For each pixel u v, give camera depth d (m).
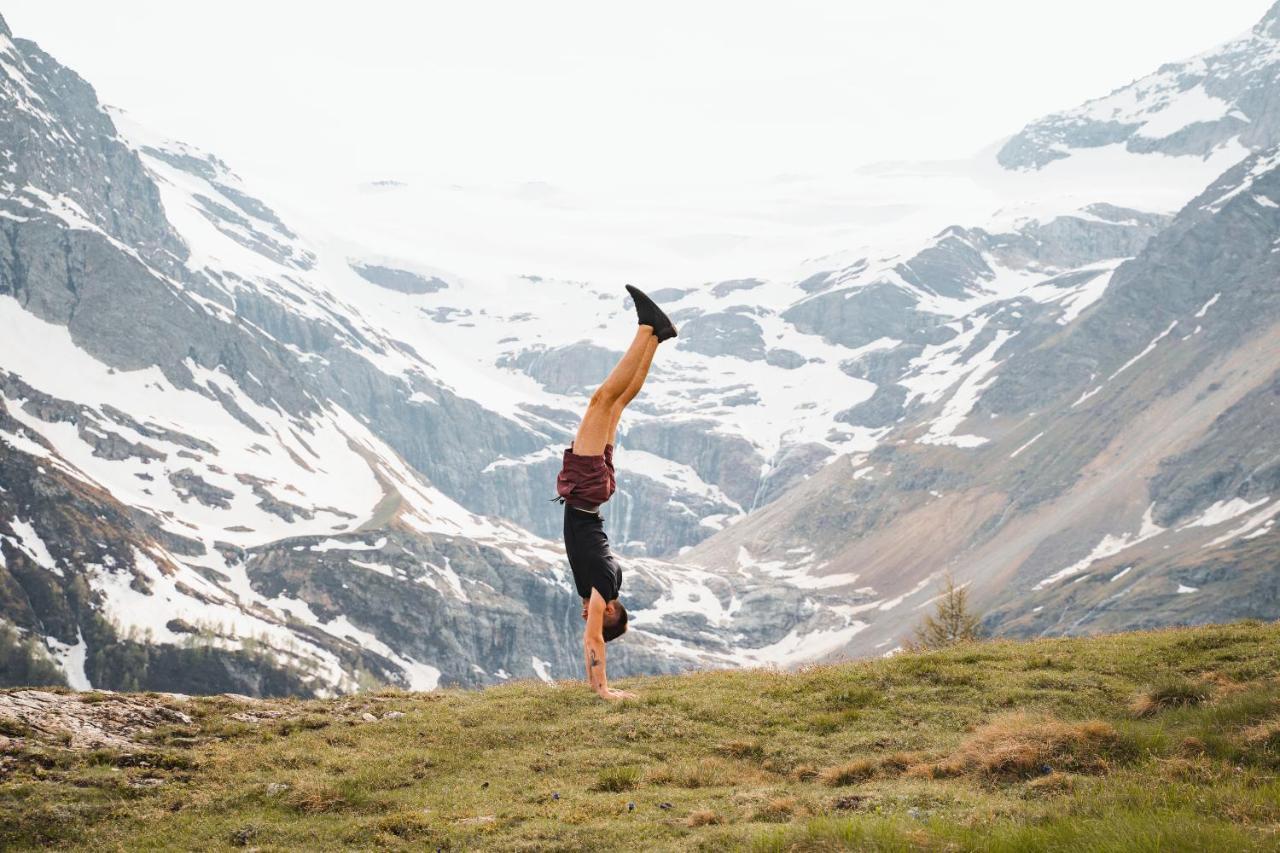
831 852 12.43
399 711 22.55
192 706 21.78
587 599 21.62
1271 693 18.09
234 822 16.06
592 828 15.01
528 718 21.44
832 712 21.83
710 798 16.62
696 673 27.50
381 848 14.92
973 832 12.48
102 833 15.70
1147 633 26.59
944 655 25.28
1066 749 17.03
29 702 20.14
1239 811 12.73
